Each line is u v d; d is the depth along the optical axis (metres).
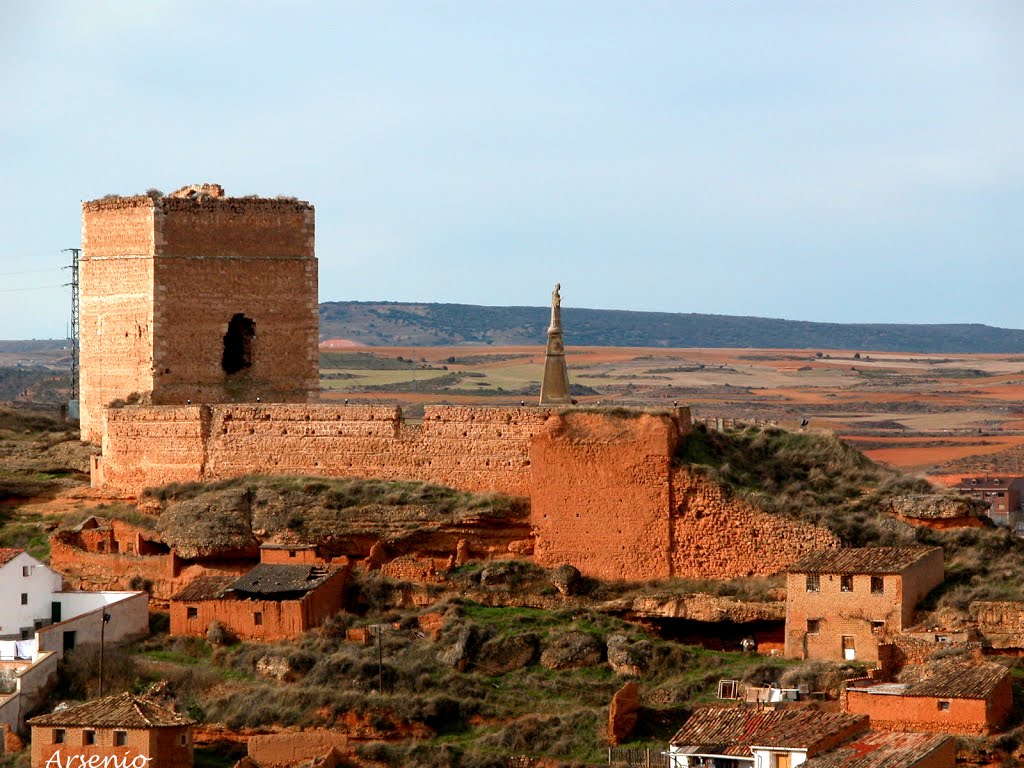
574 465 182.50
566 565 181.25
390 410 190.88
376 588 182.12
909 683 157.50
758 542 178.12
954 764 145.25
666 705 163.50
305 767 159.88
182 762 160.38
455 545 185.12
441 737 164.75
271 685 171.88
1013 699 155.12
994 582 173.38
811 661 167.75
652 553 180.38
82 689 174.25
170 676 174.62
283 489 190.25
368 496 188.25
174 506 192.00
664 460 180.50
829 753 144.38
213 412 196.50
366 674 170.38
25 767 162.00
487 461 186.50
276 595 180.75
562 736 161.50
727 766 147.00
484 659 172.88
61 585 187.38
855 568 169.12
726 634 175.75
